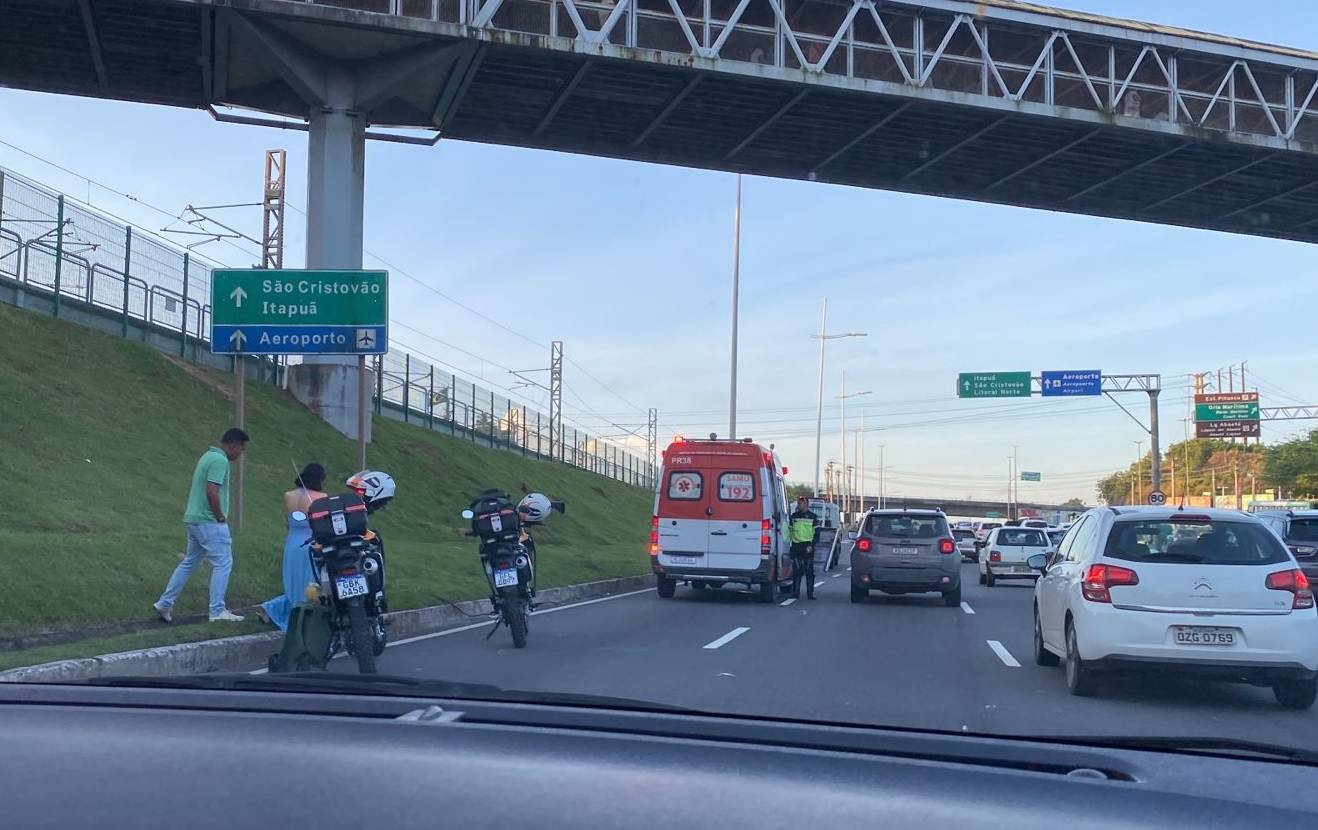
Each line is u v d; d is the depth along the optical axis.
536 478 44.22
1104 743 3.97
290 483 24.12
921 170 36.16
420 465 32.41
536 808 2.74
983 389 46.06
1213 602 9.18
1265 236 42.81
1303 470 67.00
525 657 11.80
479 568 19.62
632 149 34.62
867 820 2.70
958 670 11.47
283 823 2.72
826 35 32.97
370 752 3.10
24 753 3.18
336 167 28.45
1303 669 9.05
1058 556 11.37
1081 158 35.09
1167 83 34.62
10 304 23.75
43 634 10.32
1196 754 3.74
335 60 28.62
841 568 38.69
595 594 21.61
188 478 21.45
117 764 3.08
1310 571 19.89
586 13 31.44
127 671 9.33
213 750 3.15
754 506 20.28
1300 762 3.80
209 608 11.90
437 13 27.77
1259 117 36.59
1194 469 91.75
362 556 9.42
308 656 9.26
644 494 61.72
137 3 25.50
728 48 32.44
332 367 30.20
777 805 2.76
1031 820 2.73
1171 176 36.44
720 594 22.58
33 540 12.64
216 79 29.25
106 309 26.44
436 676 10.41
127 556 13.15
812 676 10.83
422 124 32.59
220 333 17.20
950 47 33.94
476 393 45.16
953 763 3.24
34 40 27.77
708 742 3.32
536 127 32.88
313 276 17.61
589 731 3.43
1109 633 9.33
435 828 2.67
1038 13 32.09
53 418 20.91
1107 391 45.28
